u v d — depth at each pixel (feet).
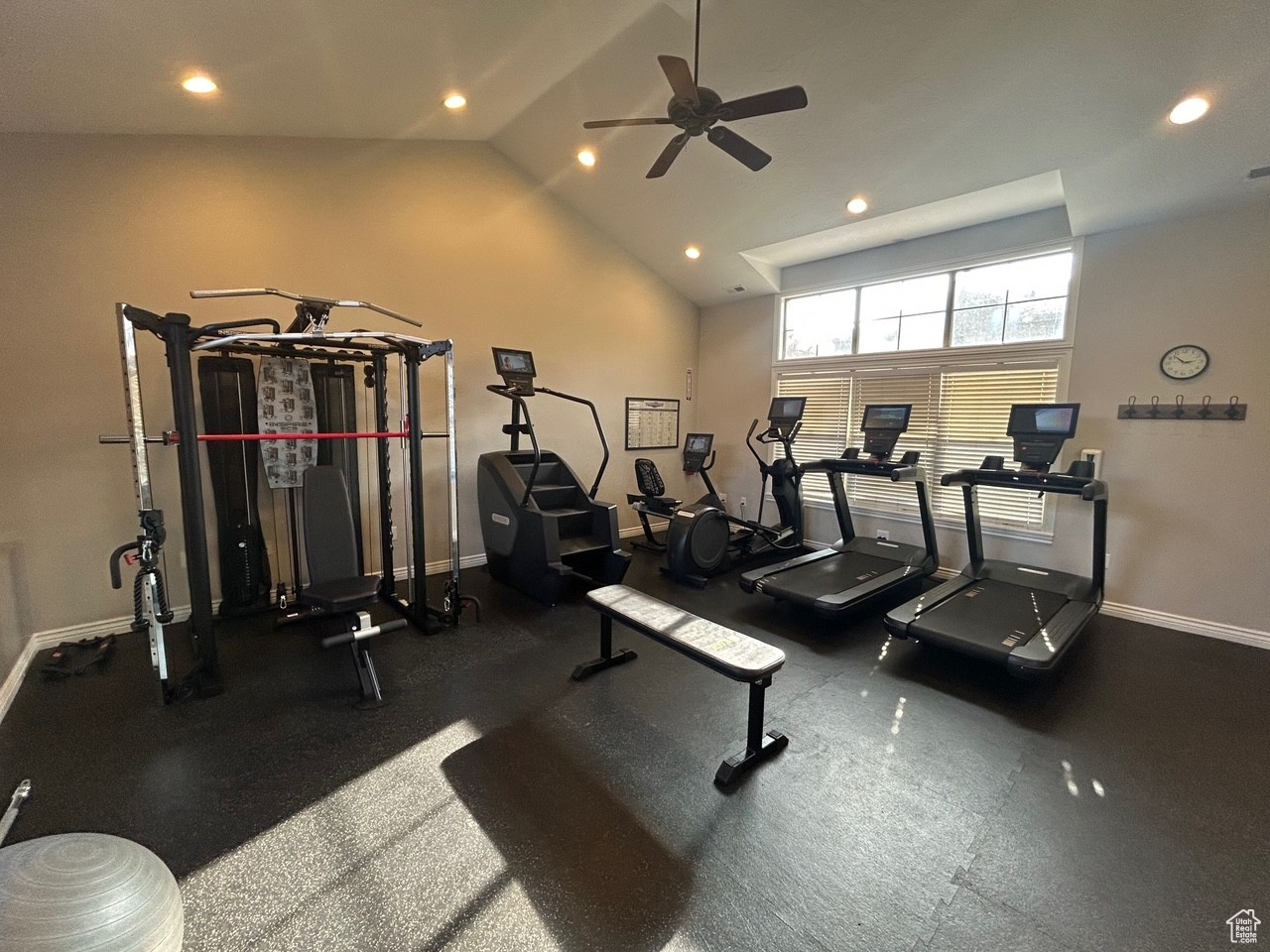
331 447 12.74
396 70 9.91
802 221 14.97
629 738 7.84
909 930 4.96
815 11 8.86
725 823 6.23
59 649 9.89
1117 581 12.76
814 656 10.55
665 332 20.68
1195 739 7.91
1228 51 7.65
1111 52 8.20
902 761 7.39
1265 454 10.86
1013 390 14.21
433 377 14.79
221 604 11.93
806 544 19.04
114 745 7.57
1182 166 9.96
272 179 12.07
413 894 5.28
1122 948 4.81
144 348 10.91
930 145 11.20
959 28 8.56
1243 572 11.21
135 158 10.57
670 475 21.57
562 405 17.71
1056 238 13.20
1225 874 5.60
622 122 8.13
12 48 6.98
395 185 13.74
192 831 6.04
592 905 5.18
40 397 9.99
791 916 5.09
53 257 9.95
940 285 15.60
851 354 17.66
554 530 12.82
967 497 13.29
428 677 9.55
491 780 6.91
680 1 8.96
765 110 7.52
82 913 4.09
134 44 7.46
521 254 16.21
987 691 9.25
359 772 7.07
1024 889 5.41
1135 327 12.22
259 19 7.50
